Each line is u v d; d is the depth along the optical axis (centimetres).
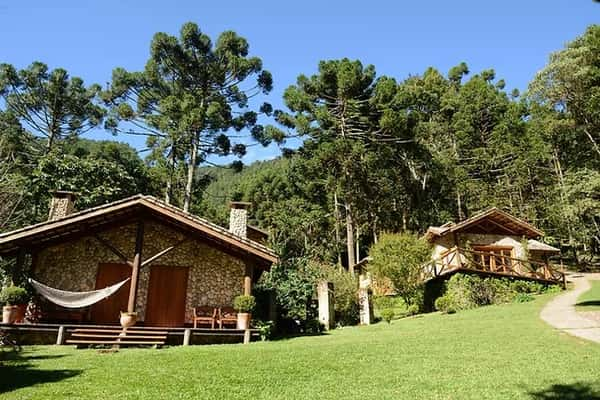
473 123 4181
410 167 3716
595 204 1914
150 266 1462
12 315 1166
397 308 2212
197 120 2342
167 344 1222
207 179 2933
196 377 694
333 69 2931
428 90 4306
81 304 1194
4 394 584
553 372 657
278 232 3975
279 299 1609
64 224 1245
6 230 1673
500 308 1655
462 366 729
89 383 654
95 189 1984
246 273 1330
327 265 2200
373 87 3034
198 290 1456
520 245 2352
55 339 1193
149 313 1417
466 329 1180
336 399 559
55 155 2100
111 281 1436
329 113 2906
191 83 2739
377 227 3794
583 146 2756
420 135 3191
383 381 648
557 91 1995
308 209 4241
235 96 2777
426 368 727
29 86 2891
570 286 2270
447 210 3909
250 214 4881
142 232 1303
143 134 2631
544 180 3678
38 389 614
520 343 911
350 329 1533
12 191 1736
